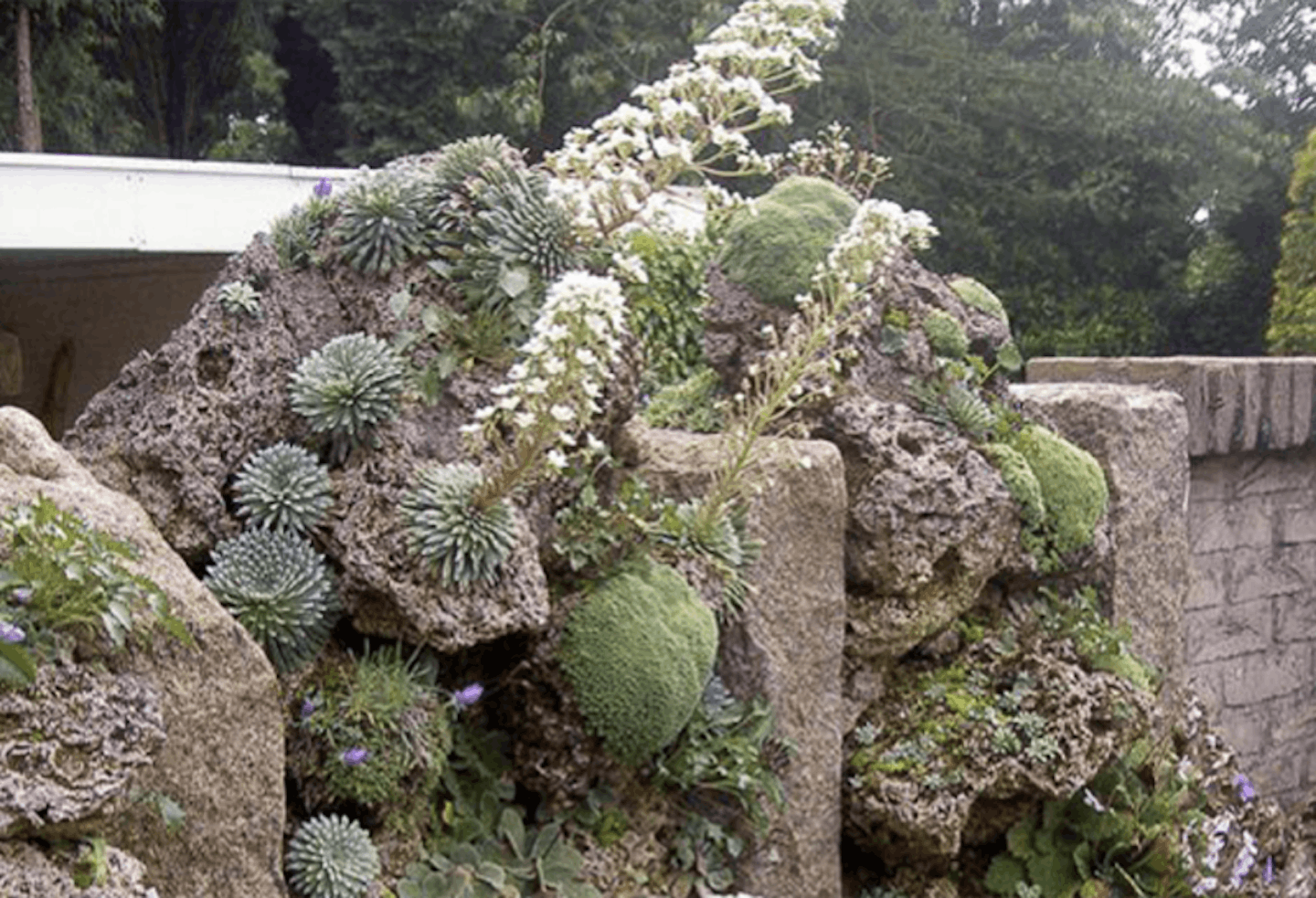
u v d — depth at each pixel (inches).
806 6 135.7
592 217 135.2
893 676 165.2
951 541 157.8
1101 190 692.1
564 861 127.5
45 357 323.0
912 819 153.7
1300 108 855.1
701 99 138.8
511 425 124.6
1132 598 187.9
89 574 91.3
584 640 127.6
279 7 697.0
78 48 622.5
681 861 137.5
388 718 114.2
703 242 193.3
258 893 100.7
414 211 128.9
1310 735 248.5
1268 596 240.7
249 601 113.7
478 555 117.1
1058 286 722.8
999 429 172.6
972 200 695.1
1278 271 549.6
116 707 89.7
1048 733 161.8
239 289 125.3
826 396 145.7
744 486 139.1
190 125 722.8
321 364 122.1
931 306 173.0
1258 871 194.1
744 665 141.6
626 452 145.5
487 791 127.5
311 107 751.1
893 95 676.1
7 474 103.1
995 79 697.0
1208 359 228.5
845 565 157.6
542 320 115.5
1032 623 172.4
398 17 637.9
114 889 87.0
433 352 125.8
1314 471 246.5
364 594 117.6
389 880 116.3
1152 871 172.1
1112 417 187.3
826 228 167.0
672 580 133.6
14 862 84.0
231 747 99.3
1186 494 197.0
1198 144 724.7
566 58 636.1
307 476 118.8
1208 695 232.5
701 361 189.6
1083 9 760.3
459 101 610.2
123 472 121.0
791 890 145.8
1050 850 166.1
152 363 124.0
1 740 84.9
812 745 147.6
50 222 235.6
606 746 128.1
